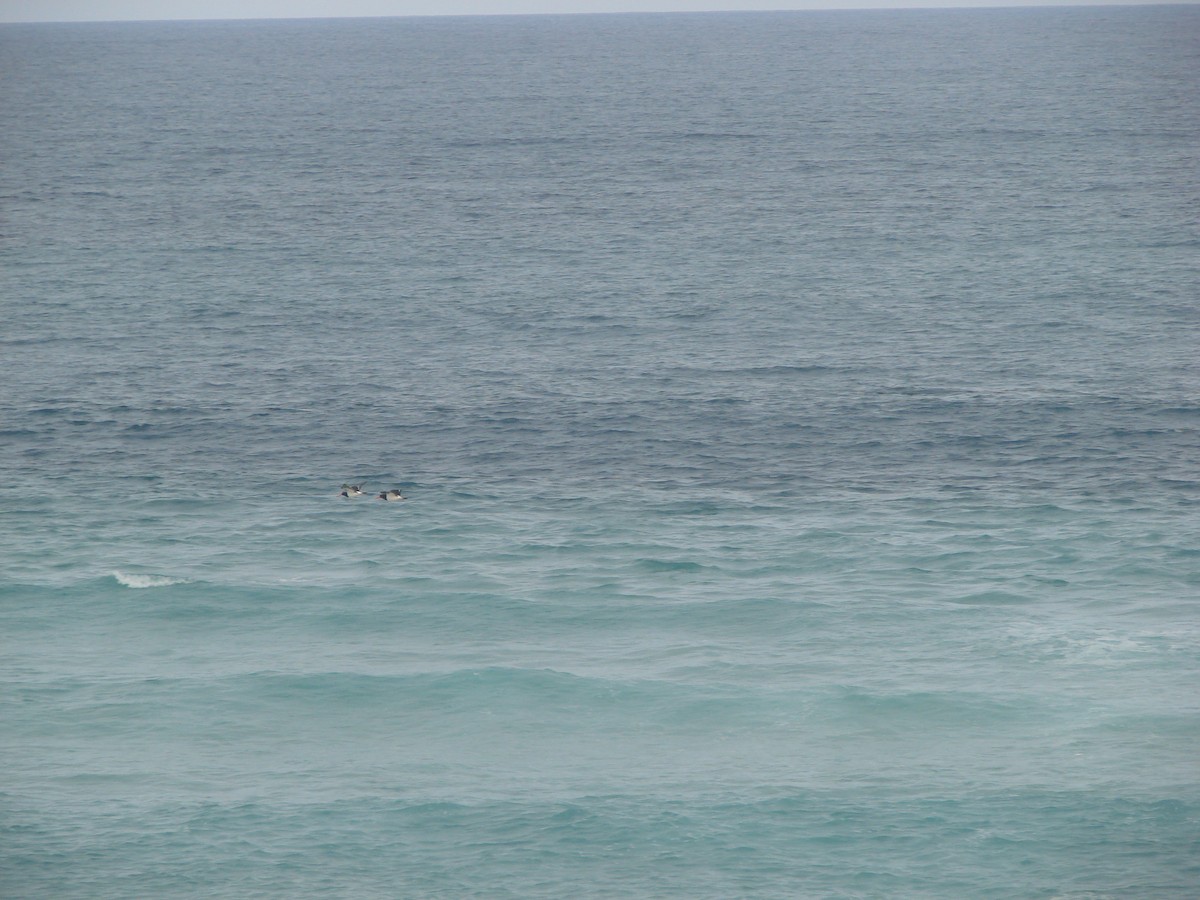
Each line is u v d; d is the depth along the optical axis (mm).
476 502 90562
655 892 49656
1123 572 77062
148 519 87062
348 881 50281
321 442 103562
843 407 111125
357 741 60781
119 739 60406
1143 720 60562
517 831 53500
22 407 111875
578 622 72688
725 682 65438
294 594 76062
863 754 58844
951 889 49531
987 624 70938
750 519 86750
